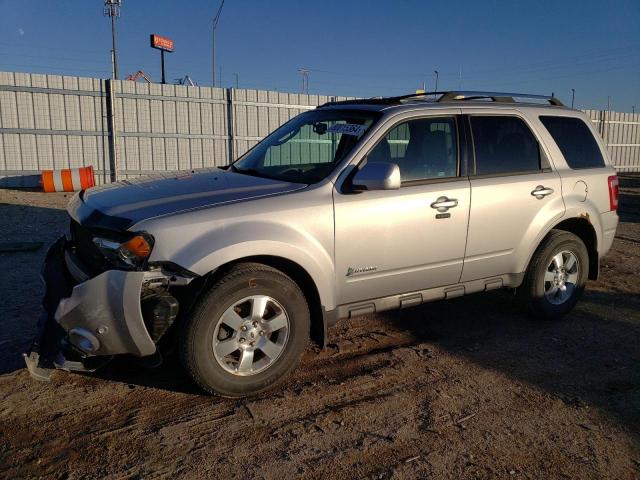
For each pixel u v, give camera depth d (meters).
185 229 3.34
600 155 5.54
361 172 3.79
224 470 2.88
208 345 3.43
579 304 5.76
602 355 4.48
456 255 4.44
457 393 3.78
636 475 2.93
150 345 3.31
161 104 16.53
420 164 4.32
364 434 3.25
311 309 3.96
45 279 3.79
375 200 3.99
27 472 2.82
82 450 3.02
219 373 3.49
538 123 5.08
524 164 4.88
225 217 3.46
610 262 7.63
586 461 3.04
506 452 3.11
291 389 3.77
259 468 2.90
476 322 5.18
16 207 11.42
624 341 4.79
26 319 4.83
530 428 3.37
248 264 3.55
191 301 3.40
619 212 12.98
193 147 17.25
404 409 3.55
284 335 3.70
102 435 3.16
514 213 4.70
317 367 4.14
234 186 3.86
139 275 3.20
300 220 3.69
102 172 16.11
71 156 15.63
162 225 3.29
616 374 4.14
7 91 14.62
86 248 3.61
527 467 2.98
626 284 6.51
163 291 3.33
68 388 3.69
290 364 3.73
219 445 3.10
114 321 3.22
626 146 26.06
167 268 3.31
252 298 3.54
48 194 13.81
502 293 6.02
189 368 3.41
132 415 3.38
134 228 3.27
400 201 4.08
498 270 4.77
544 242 5.04
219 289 3.40
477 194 4.48
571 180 5.12
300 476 2.85
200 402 3.56
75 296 3.20
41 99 15.02
